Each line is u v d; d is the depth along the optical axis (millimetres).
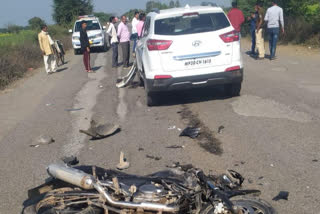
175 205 3498
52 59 16516
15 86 13953
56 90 12453
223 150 6164
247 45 20828
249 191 3631
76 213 3688
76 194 3840
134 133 7375
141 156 6195
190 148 6359
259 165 5508
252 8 23391
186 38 8336
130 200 3654
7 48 19672
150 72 8500
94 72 15625
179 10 8789
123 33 15555
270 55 14945
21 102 11133
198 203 3646
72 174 3881
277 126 7062
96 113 9109
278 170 5309
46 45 15945
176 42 8320
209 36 8391
